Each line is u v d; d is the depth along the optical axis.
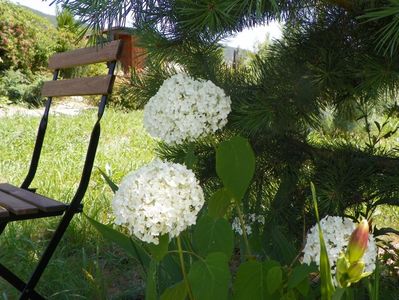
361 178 1.97
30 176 2.55
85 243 3.06
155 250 1.33
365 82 1.76
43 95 2.71
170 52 2.02
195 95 1.55
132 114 8.70
